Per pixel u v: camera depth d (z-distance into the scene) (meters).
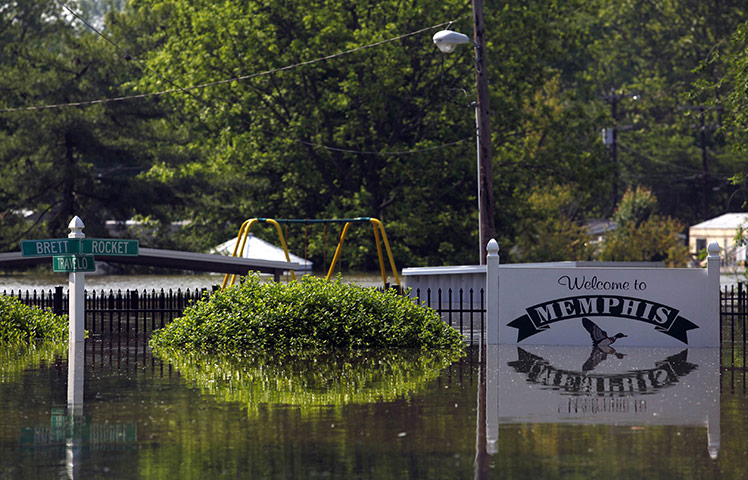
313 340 29.55
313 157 87.56
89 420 17.81
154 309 33.81
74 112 78.69
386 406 19.30
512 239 93.38
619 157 137.62
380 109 82.69
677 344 30.22
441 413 18.53
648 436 16.50
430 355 27.86
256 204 93.44
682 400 20.11
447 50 38.16
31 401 19.80
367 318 29.94
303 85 85.62
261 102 86.50
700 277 30.22
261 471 14.12
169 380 22.75
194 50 85.62
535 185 102.06
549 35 84.50
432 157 82.88
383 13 81.75
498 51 84.44
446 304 40.91
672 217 140.00
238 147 86.81
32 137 78.12
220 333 29.56
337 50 80.25
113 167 102.94
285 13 84.12
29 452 15.31
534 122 87.38
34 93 80.06
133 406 19.23
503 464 14.55
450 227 89.44
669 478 13.77
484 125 46.44
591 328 30.47
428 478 13.73
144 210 82.38
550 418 18.09
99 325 37.31
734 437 16.44
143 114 82.94
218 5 86.81
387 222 89.75
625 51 140.88
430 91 84.25
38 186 78.94
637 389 21.56
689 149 134.25
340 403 19.62
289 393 20.88
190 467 14.36
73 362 26.06
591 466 14.43
